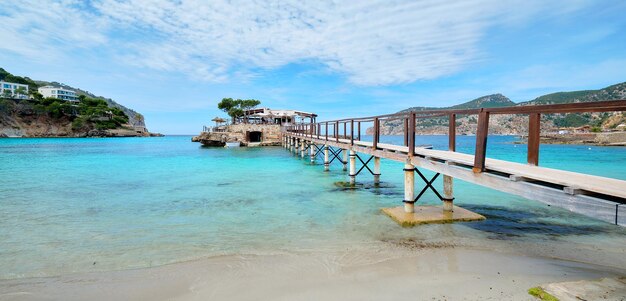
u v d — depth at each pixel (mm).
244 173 20234
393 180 16969
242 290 5176
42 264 6406
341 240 7582
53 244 7566
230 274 5805
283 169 22297
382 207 10859
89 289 5344
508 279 5309
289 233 8219
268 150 42219
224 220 9547
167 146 54188
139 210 10859
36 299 5051
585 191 3883
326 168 21078
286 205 11391
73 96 145000
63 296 5129
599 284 4848
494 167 5711
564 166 23047
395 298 4754
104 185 15953
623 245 7027
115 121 115125
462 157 7473
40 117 97500
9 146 52281
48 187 15438
